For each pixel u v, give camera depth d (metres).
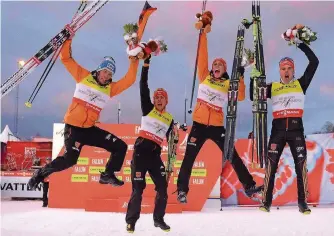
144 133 5.54
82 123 4.89
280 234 6.60
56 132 10.16
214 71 5.31
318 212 9.20
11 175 11.62
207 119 5.22
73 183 9.97
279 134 5.12
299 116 5.12
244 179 5.14
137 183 5.50
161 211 5.57
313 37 4.98
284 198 10.23
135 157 5.53
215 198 10.26
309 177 10.41
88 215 8.68
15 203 10.97
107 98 5.05
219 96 5.24
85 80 4.98
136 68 5.11
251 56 4.90
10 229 6.86
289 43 5.12
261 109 4.58
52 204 9.93
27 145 12.91
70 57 5.07
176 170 9.79
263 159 4.55
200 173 9.95
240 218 8.38
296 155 5.10
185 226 7.33
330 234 6.59
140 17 5.04
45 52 5.00
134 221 5.46
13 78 5.02
